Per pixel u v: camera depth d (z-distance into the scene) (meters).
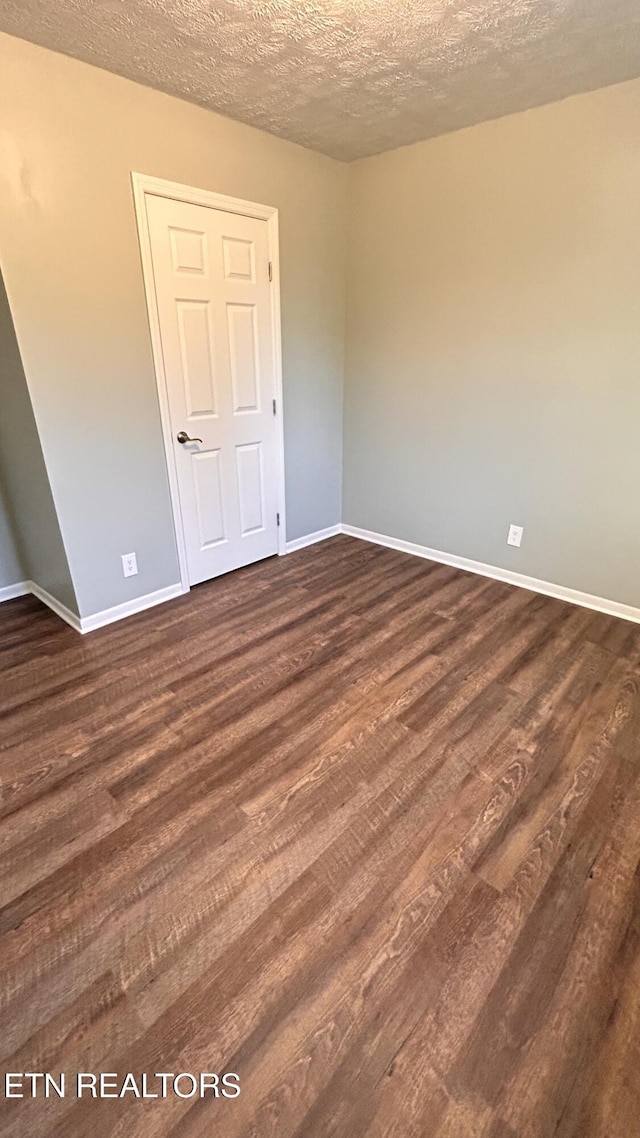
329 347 3.45
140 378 2.51
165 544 2.88
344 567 3.44
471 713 2.05
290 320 3.13
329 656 2.43
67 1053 1.07
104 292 2.27
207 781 1.73
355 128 2.60
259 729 1.97
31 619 2.77
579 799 1.67
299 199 2.93
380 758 1.83
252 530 3.39
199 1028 1.11
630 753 1.85
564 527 2.89
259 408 3.14
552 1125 0.97
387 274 3.18
